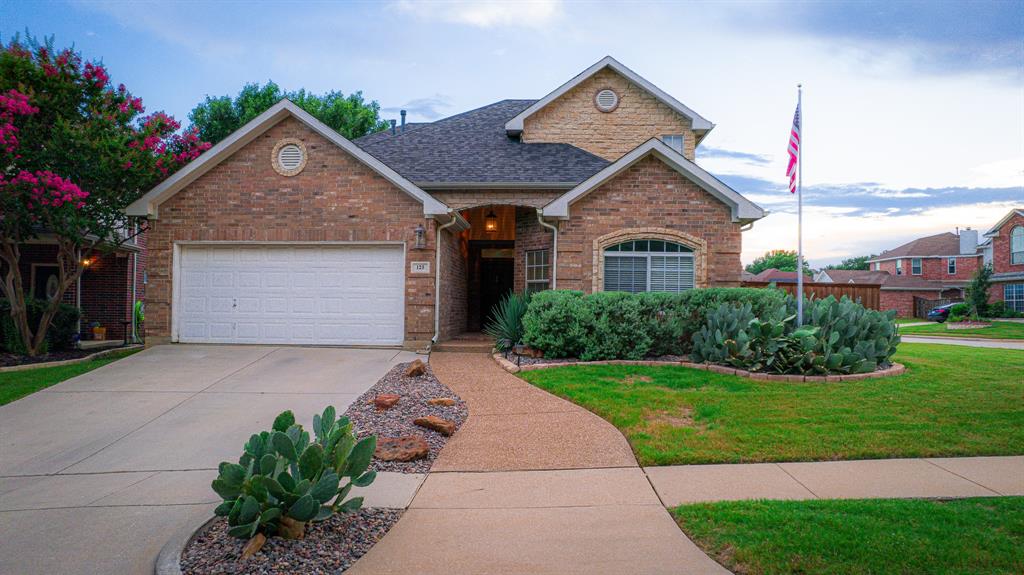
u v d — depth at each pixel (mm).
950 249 45062
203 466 6004
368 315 12695
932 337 21688
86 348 14867
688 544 4035
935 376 9281
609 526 4367
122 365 10609
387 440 6332
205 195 12719
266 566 3734
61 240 11680
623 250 13016
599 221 12906
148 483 5539
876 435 6332
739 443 6176
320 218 12617
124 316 18062
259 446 4148
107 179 11570
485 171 14688
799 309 10070
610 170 12609
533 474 5566
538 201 14203
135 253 18625
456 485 5293
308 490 3959
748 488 5086
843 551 3717
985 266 33500
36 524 4625
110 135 11648
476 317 17203
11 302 11852
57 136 10820
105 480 5625
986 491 4918
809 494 4910
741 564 3643
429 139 16984
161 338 12672
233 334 12797
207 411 7918
